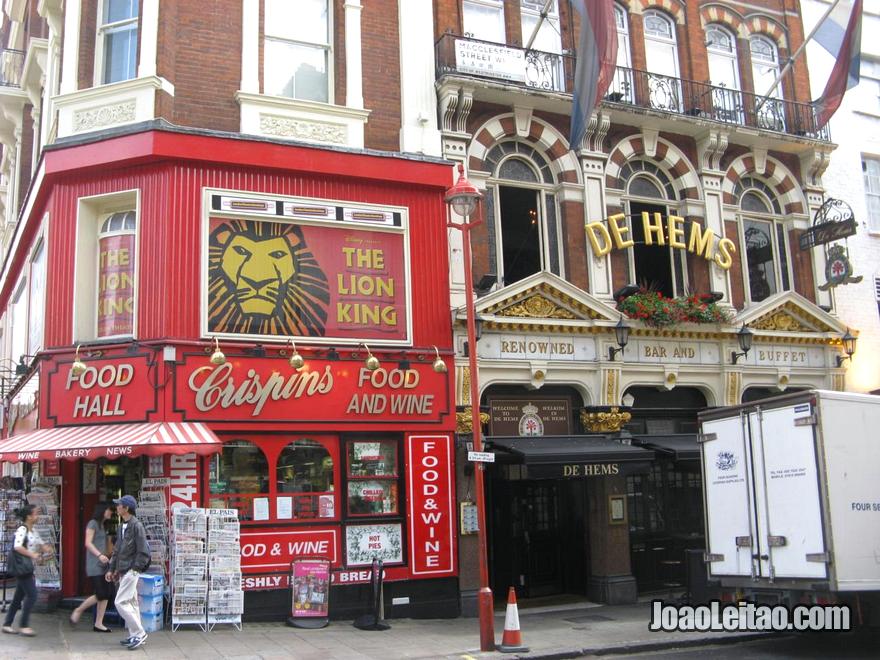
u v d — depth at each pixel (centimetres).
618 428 1594
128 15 1427
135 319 1277
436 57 1586
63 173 1330
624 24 1831
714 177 1811
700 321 1670
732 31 1962
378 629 1239
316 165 1391
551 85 1659
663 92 1800
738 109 1853
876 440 1023
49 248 1329
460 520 1420
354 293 1405
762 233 1892
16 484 1578
